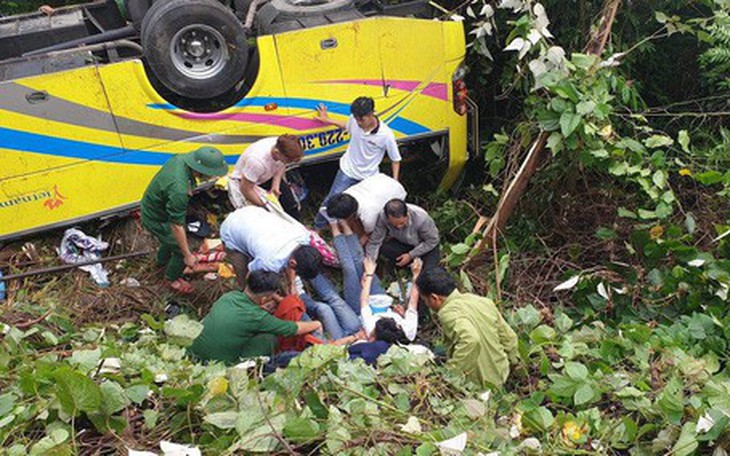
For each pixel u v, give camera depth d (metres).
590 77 5.40
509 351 4.62
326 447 3.56
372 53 6.19
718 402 3.74
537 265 5.97
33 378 3.80
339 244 5.77
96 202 5.95
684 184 6.14
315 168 6.95
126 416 3.75
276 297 5.09
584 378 4.12
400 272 6.08
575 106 5.24
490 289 5.64
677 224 5.71
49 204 5.85
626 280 5.43
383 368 4.23
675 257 5.38
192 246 6.31
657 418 3.90
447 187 6.88
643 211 5.40
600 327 5.04
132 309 5.86
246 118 6.06
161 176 5.54
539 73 5.32
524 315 5.04
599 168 5.61
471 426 3.76
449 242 6.56
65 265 5.96
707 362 4.51
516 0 5.51
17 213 5.80
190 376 4.04
